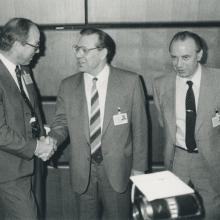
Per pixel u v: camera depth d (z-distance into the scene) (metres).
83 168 2.02
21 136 1.87
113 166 1.99
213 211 2.03
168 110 2.00
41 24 2.26
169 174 1.18
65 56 2.31
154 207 1.04
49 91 2.36
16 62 1.90
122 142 2.00
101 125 2.00
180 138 2.01
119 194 2.07
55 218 2.55
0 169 1.87
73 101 2.02
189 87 1.95
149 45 2.26
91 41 1.91
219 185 2.02
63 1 2.23
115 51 2.28
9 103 1.82
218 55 2.25
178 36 1.87
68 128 2.05
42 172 2.24
